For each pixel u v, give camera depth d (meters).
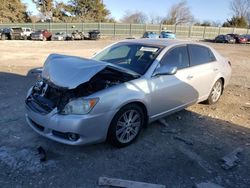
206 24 69.31
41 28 49.69
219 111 5.79
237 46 31.77
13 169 3.47
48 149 3.95
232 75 10.41
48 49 20.19
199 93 5.38
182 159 3.85
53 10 65.62
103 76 4.25
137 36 49.91
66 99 3.70
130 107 3.99
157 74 4.35
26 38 37.41
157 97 4.34
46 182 3.27
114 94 3.78
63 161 3.69
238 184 3.38
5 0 58.88
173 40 5.28
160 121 4.93
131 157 3.85
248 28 63.00
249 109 6.06
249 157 3.99
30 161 3.65
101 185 3.23
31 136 4.31
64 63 4.02
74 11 68.00
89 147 4.05
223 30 55.34
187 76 4.89
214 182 3.39
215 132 4.76
